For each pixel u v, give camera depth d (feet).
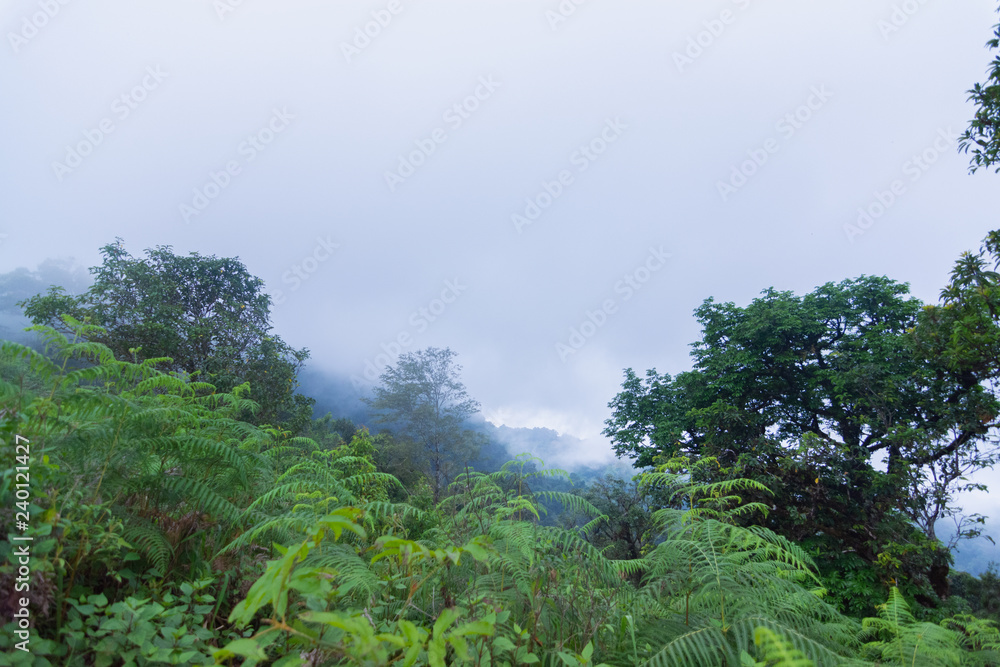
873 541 39.42
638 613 8.77
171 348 45.98
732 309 62.80
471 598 7.13
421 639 4.31
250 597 3.98
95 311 44.50
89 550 6.24
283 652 6.03
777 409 56.54
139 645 5.45
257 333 53.26
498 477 12.27
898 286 55.42
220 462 9.43
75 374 7.48
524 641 6.63
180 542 8.29
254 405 14.64
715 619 7.97
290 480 11.68
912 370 46.80
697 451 53.83
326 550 8.84
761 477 42.27
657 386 66.90
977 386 43.19
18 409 6.41
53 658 5.33
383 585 7.95
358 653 3.79
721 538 9.30
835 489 43.83
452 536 9.70
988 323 28.94
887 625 9.48
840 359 50.90
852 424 51.47
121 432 7.97
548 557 8.82
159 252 53.52
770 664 6.25
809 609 9.45
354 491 16.43
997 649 9.98
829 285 59.52
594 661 7.29
